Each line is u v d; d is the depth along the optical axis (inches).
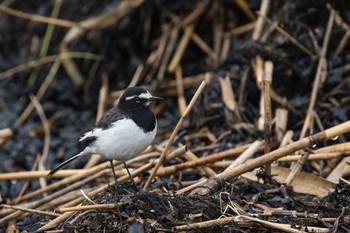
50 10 658.2
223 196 375.2
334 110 481.1
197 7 619.8
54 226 363.9
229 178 392.5
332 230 338.6
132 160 449.1
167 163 461.1
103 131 394.0
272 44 531.8
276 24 541.0
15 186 500.7
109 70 623.5
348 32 516.4
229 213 358.9
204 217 353.4
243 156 419.8
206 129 512.1
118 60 624.7
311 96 491.5
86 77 629.3
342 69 501.4
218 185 385.7
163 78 603.8
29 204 431.8
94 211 358.3
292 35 532.7
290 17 539.2
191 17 617.0
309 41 525.0
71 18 646.5
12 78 650.8
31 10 666.8
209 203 361.4
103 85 610.2
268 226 339.9
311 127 474.0
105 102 598.5
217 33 608.4
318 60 511.2
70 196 439.8
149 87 597.0
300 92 510.9
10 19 667.4
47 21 622.2
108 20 628.7
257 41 532.1
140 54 628.4
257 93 516.4
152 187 421.1
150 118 394.3
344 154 411.5
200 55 614.2
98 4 646.5
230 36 598.9
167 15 625.9
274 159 393.4
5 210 439.8
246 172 398.3
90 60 630.5
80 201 420.5
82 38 632.4
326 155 413.4
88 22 629.3
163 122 571.5
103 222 348.2
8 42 666.8
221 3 612.7
